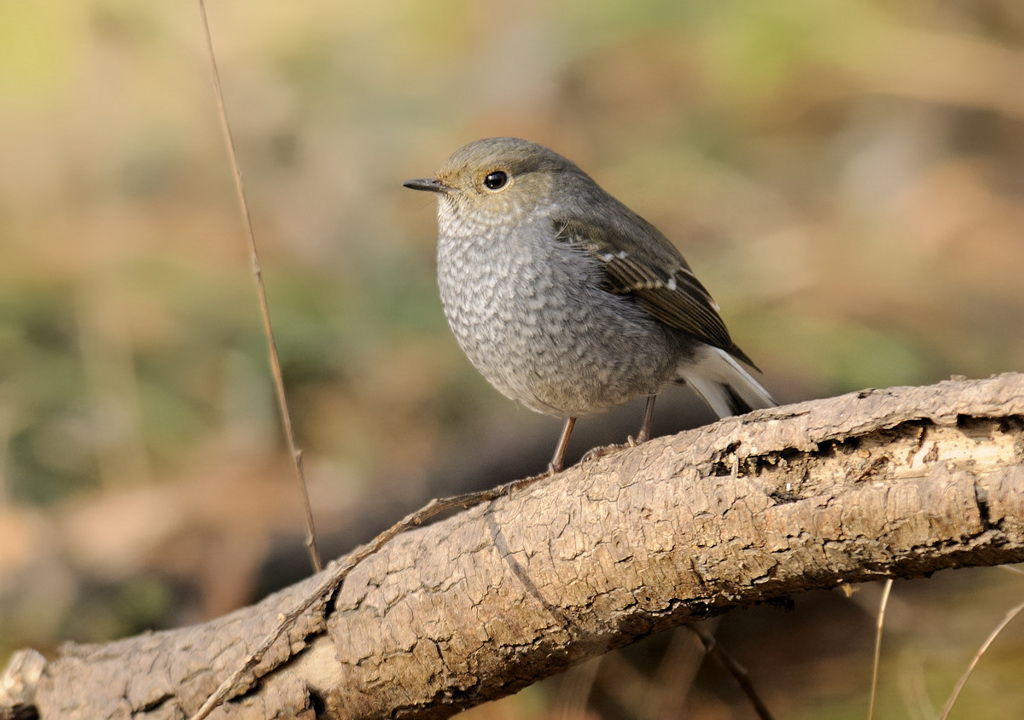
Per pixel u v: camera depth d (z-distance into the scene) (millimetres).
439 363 13234
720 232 15531
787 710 8414
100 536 10672
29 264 14055
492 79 18797
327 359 13188
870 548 4754
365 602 6008
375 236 14688
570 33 19500
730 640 9367
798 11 18828
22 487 11359
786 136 17469
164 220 15555
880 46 18219
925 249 14836
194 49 17000
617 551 5371
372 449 12180
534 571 5594
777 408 5117
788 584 5090
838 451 4844
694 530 5148
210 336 13258
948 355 12812
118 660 6684
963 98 17094
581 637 5648
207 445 12328
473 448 11102
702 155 17172
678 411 10773
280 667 6148
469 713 8750
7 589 10000
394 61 18438
